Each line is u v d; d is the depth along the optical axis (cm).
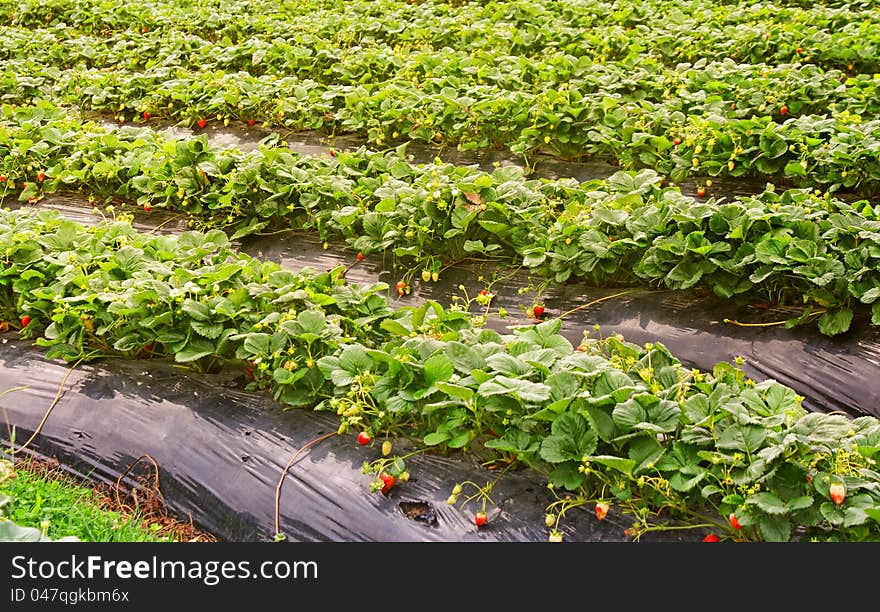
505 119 912
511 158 924
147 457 508
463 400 441
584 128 872
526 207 698
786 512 362
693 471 395
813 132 774
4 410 554
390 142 979
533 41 1220
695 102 902
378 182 758
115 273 597
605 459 389
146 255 638
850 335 584
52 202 892
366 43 1282
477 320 548
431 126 934
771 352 591
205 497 483
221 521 472
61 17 1589
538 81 1027
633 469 401
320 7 1545
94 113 1184
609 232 663
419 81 1061
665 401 414
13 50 1355
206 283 570
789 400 421
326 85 1185
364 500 454
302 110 1006
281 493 471
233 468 489
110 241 660
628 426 406
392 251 730
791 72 917
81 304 579
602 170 878
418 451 477
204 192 811
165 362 577
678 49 1147
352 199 750
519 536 421
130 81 1132
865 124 773
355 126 952
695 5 1327
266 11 1530
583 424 414
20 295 618
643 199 707
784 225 611
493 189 688
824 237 596
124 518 475
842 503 363
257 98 1030
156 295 544
